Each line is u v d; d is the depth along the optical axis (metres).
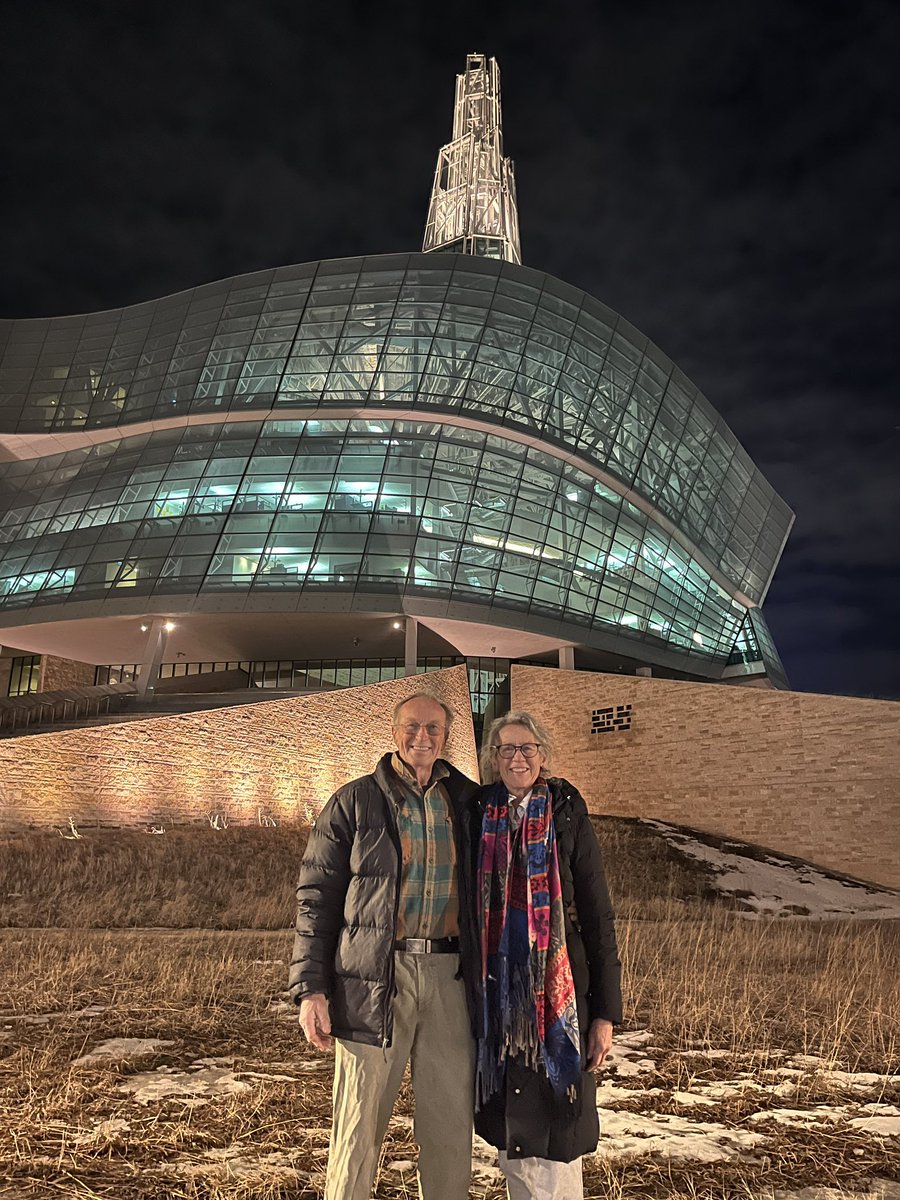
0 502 52.88
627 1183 4.66
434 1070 3.98
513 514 49.53
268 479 47.62
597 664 57.03
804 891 30.47
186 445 50.16
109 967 11.80
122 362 53.19
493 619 46.78
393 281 50.56
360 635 49.25
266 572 44.84
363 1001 3.89
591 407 53.44
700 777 39.09
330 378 48.97
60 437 52.75
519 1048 3.77
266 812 30.22
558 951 3.92
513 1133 3.71
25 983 10.59
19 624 46.34
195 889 21.16
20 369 54.22
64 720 35.59
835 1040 8.40
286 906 20.44
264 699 39.78
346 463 48.25
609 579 53.50
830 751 35.31
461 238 76.19
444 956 4.10
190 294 52.38
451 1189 3.91
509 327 51.19
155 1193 4.35
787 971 13.65
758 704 37.78
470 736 45.97
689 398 60.44
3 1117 5.55
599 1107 6.30
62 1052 7.49
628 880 29.75
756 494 68.44
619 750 42.31
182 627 46.91
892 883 32.75
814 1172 4.86
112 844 22.83
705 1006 9.78
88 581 45.97
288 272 50.91
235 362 50.06
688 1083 6.97
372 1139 3.82
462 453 49.66
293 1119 5.62
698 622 61.84
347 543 45.88
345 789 4.33
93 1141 5.09
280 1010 9.62
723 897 28.89
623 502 55.69
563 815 4.17
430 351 49.69
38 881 19.67
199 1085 6.52
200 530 46.22
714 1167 4.92
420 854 4.17
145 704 40.34
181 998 9.92
